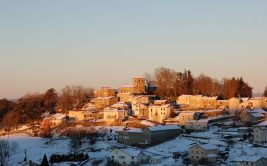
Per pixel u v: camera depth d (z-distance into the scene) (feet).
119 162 647.97
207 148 622.95
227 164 601.21
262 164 577.84
